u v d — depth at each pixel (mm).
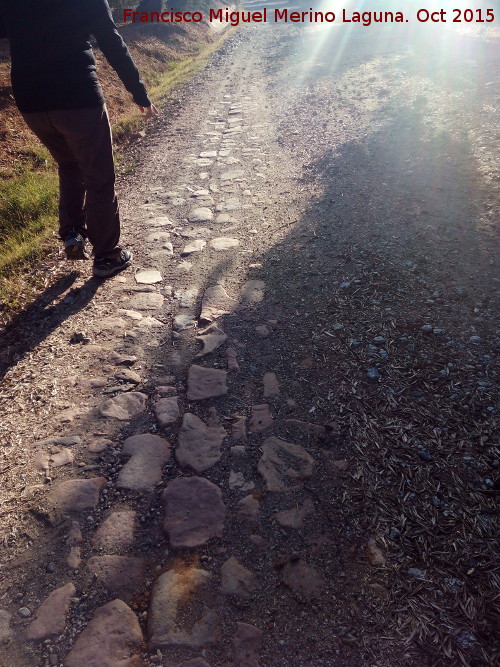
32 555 2121
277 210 5238
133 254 4590
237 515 2209
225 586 1947
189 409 2805
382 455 2424
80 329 3570
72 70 3395
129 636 1816
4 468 2529
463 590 1876
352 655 1721
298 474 2371
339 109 8945
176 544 2105
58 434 2709
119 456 2553
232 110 10141
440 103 7898
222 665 1715
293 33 20109
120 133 9008
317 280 3861
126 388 2996
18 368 3236
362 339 3191
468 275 3656
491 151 5617
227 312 3615
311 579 1951
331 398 2779
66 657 1771
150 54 16875
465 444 2438
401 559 1994
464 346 3035
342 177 5820
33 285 4168
